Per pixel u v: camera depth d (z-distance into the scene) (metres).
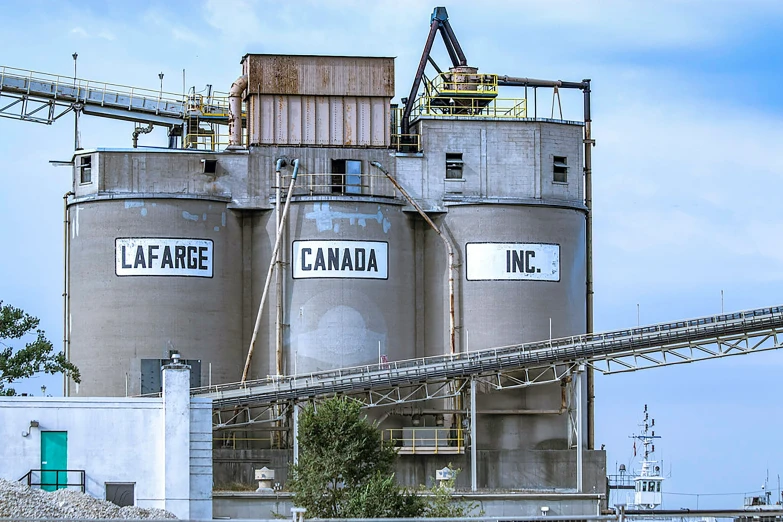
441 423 104.69
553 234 108.44
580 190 110.62
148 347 104.31
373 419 103.50
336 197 106.19
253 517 91.12
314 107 108.81
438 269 107.94
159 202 105.69
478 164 109.06
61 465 76.62
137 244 105.25
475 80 112.38
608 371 100.06
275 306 105.81
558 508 98.44
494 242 107.44
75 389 105.44
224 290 106.38
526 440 105.31
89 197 106.31
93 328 105.19
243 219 107.94
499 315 106.56
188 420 77.81
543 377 105.94
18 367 96.19
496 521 50.94
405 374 98.56
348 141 108.69
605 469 103.19
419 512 76.88
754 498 106.25
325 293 105.25
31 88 110.44
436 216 108.56
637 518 55.62
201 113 116.12
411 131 111.25
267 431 103.19
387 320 106.00
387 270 106.56
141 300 104.75
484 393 105.50
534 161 109.38
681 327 99.38
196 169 107.06
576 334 108.56
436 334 107.56
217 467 98.75
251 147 108.00
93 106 112.62
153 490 77.25
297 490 80.62
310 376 98.94
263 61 108.69
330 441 81.69
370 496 76.62
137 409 77.75
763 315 98.44
